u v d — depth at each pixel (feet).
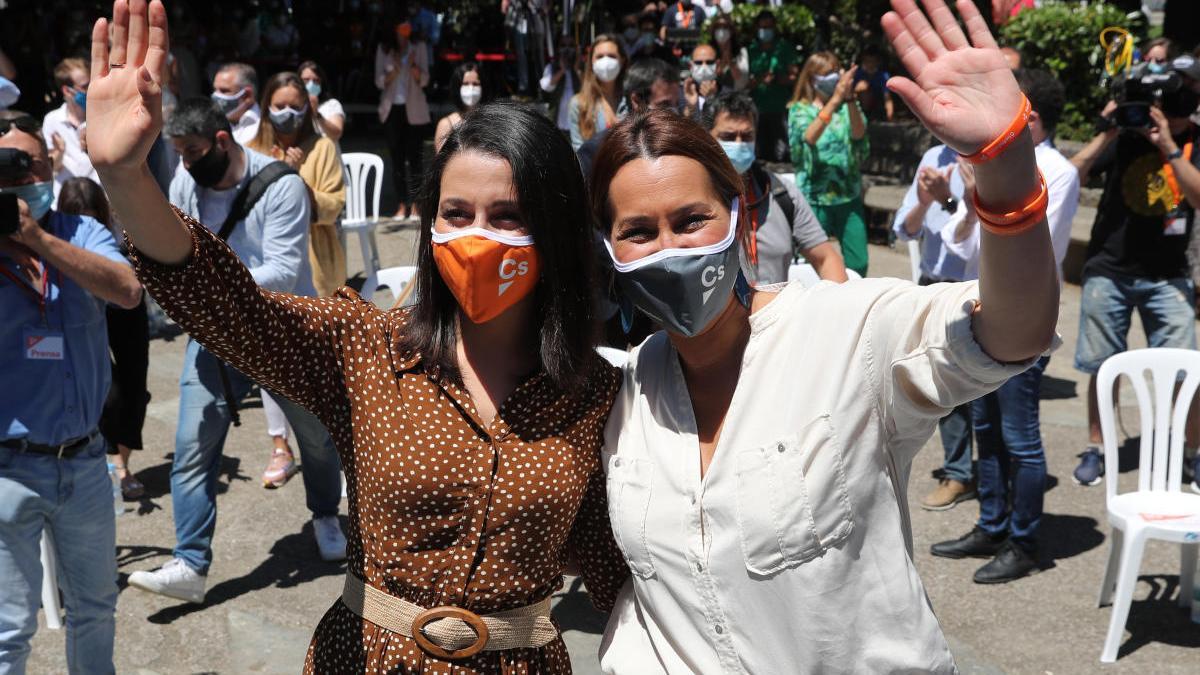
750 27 46.09
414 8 48.24
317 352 6.28
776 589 5.53
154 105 5.19
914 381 5.14
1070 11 35.73
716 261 5.58
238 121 19.94
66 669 12.67
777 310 5.74
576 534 6.67
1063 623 13.70
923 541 16.02
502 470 6.13
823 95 23.16
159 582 13.56
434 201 6.32
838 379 5.46
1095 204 32.22
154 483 18.17
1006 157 4.39
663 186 5.59
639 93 17.13
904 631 5.55
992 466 15.17
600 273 6.43
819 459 5.44
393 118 37.55
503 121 6.19
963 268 15.28
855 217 23.34
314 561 15.44
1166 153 16.37
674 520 5.79
